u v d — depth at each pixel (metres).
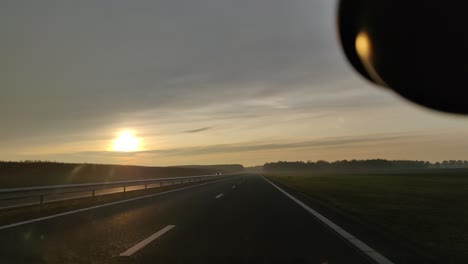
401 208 16.88
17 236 10.30
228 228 11.66
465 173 92.56
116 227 11.80
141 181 32.25
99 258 7.98
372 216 14.18
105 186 25.45
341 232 10.95
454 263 7.54
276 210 16.34
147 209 16.73
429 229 11.29
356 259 7.88
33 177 42.09
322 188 33.28
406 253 8.35
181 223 12.66
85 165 68.75
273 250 8.70
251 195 25.05
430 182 46.22
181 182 48.59
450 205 18.16
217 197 23.42
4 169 48.94
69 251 8.59
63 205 18.38
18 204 19.64
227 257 8.06
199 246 9.11
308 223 12.64
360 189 31.59
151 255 8.23
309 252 8.49
